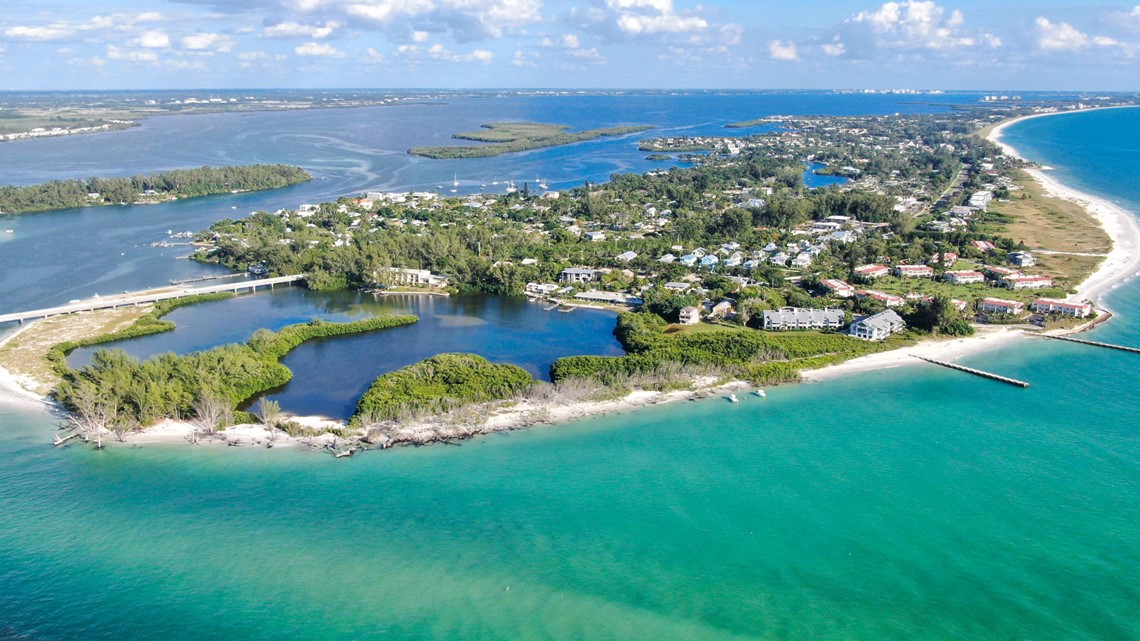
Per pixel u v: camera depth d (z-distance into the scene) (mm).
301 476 125312
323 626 93062
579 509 116000
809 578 100438
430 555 105938
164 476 125688
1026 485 119812
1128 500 115125
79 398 142625
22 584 100188
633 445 135000
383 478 124625
